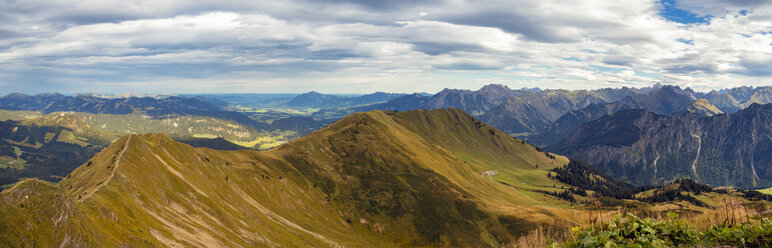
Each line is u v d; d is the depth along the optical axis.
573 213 19.30
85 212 64.50
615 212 17.94
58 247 47.00
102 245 56.97
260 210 167.25
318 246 154.38
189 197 122.38
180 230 92.62
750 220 16.08
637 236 16.25
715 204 18.33
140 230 76.69
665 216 17.39
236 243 108.75
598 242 16.09
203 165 169.50
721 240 15.40
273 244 126.44
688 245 15.59
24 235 42.94
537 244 19.31
